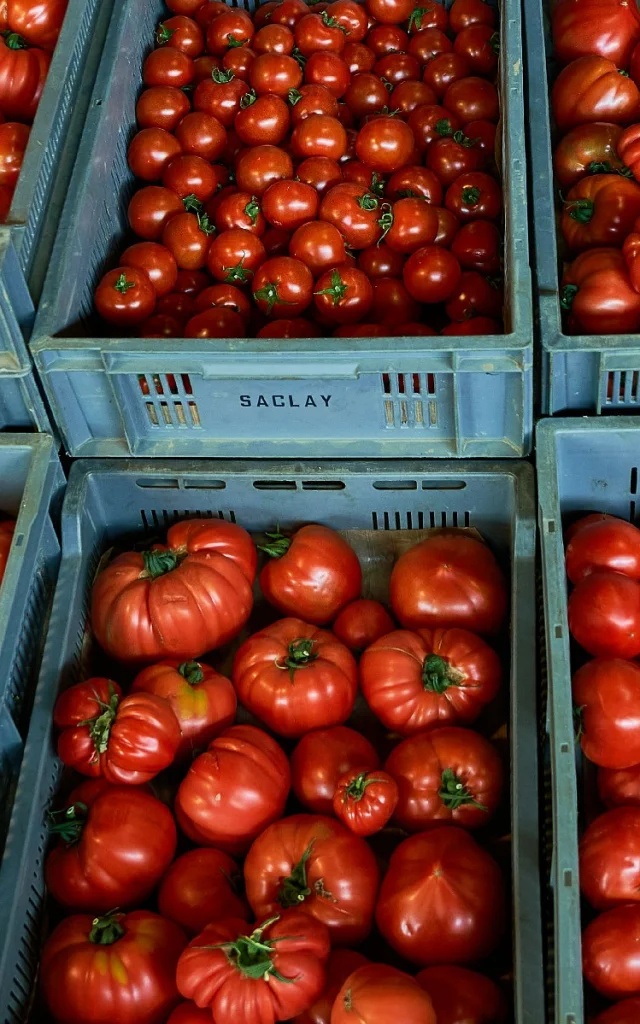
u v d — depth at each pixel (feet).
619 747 2.85
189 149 3.92
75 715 2.95
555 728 2.67
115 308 3.50
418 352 3.05
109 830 2.83
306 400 3.24
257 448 3.35
